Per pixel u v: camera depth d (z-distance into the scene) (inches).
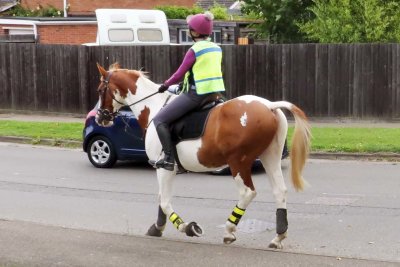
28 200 456.8
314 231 358.3
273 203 435.2
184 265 274.4
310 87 894.4
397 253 311.9
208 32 317.7
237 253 290.8
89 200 455.5
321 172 563.2
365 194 462.6
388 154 641.0
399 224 371.9
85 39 1268.5
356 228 363.9
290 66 894.4
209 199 451.8
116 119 578.9
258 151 303.9
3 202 450.3
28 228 338.6
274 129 303.1
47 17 1330.0
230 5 1886.1
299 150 303.1
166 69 930.7
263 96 908.0
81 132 803.4
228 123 302.2
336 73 886.4
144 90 350.3
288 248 321.4
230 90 915.4
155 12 1008.2
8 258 287.4
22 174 564.7
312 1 1038.4
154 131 331.6
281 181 310.7
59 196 470.3
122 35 971.9
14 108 1055.6
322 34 950.4
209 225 378.6
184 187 496.4
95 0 1541.6
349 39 928.9
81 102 997.8
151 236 329.4
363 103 885.8
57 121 932.6
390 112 881.5
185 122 315.9
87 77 987.9
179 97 316.5
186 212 413.1
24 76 1041.5
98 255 290.2
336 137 719.7
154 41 995.3
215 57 313.9
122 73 356.5
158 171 328.8
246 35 1277.1
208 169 321.1
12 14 1498.5
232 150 303.1
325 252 314.2
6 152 705.0
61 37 1259.8
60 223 386.9
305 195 461.4
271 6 1058.1
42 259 285.4
